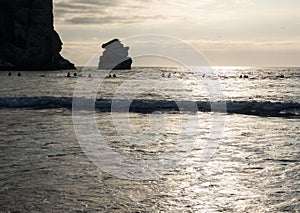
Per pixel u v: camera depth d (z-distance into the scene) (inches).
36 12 4276.6
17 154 466.0
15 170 394.0
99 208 295.9
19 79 2642.7
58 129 656.4
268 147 520.7
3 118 789.9
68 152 480.4
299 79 3284.9
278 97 1453.0
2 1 4200.3
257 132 645.9
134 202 310.2
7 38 4197.8
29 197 316.8
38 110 931.3
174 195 327.3
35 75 3248.0
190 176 383.2
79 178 371.2
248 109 962.1
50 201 309.0
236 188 344.5
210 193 331.9
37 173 384.5
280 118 824.3
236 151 496.4
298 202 307.6
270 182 360.8
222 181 365.4
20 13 4205.2
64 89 1733.5
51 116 826.2
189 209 295.7
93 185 350.9
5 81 2381.9
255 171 399.5
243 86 2271.2
